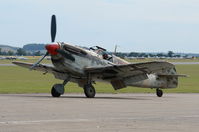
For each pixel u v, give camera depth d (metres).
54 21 47.91
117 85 47.84
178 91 60.50
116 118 26.86
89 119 26.14
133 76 46.66
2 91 52.56
